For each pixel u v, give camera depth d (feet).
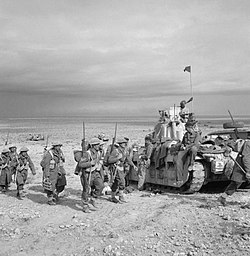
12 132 209.67
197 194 41.14
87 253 24.41
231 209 32.94
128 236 27.14
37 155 84.02
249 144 33.01
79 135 167.43
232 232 26.73
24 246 26.09
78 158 34.55
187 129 40.98
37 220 32.12
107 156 37.50
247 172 32.76
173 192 42.86
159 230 28.17
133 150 48.11
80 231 28.60
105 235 27.53
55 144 37.60
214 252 23.62
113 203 37.04
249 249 23.77
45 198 40.40
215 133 50.19
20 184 40.42
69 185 47.83
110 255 23.88
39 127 288.92
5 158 44.39
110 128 250.37
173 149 41.96
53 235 28.12
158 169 44.57
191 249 24.30
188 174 40.37
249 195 39.78
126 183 45.19
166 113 49.60
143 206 35.50
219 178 41.70
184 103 49.78
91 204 36.45
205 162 41.04
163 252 24.08
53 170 36.91
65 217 32.73
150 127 266.57
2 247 26.00
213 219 30.14
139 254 23.88
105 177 39.27
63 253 24.66
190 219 30.42
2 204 38.01
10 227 30.22
